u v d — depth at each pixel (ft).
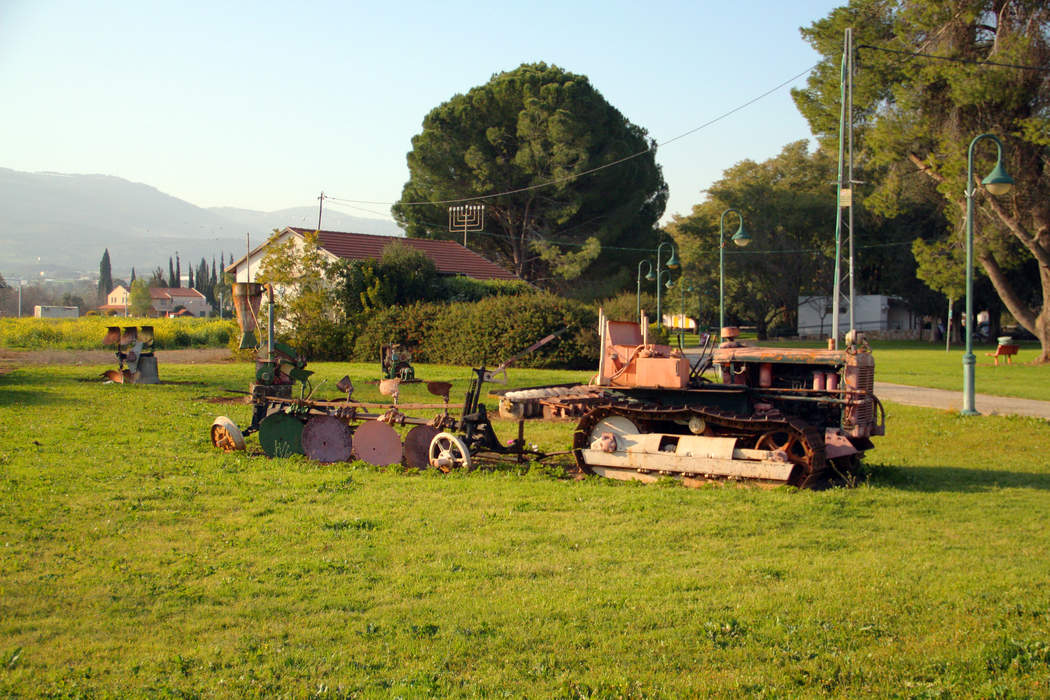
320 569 20.63
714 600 18.43
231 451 37.04
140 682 14.61
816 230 216.74
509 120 170.50
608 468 32.94
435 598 18.67
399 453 35.32
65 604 18.29
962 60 97.45
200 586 19.49
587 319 98.17
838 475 33.01
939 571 20.52
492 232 179.83
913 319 237.25
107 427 43.14
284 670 15.14
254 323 39.17
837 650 15.87
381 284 112.78
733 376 34.47
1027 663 15.26
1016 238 116.47
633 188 173.68
